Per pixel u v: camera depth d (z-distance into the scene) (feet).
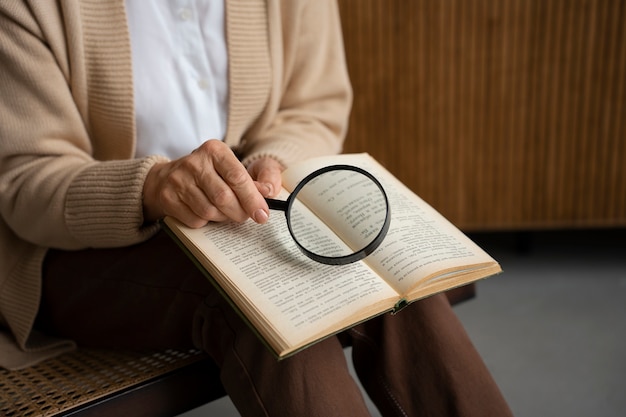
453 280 2.94
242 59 4.03
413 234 3.08
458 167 6.71
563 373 5.65
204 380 3.40
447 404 3.15
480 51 6.31
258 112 4.26
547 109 6.48
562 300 6.68
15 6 3.44
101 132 3.89
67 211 3.51
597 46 6.26
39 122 3.59
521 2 6.15
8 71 3.54
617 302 6.61
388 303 2.72
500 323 6.39
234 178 2.97
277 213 3.18
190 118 4.03
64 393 3.28
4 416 3.11
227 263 2.85
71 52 3.61
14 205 3.66
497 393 3.19
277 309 2.64
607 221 6.81
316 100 4.58
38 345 3.84
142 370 3.42
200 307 3.16
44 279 3.93
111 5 3.63
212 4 3.91
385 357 3.22
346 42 6.31
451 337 3.22
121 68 3.69
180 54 3.91
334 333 2.60
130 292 3.54
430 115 6.54
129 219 3.35
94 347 3.84
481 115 6.53
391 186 3.46
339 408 2.84
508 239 7.89
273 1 4.09
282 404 2.82
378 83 6.44
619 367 5.69
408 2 6.17
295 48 4.34
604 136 6.55
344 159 3.58
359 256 2.89
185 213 3.05
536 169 6.70
